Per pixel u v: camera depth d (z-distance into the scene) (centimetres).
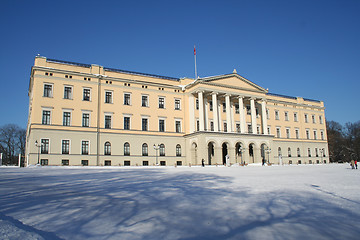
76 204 1180
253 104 7006
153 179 2370
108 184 1964
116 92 5931
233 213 1048
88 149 5459
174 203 1234
